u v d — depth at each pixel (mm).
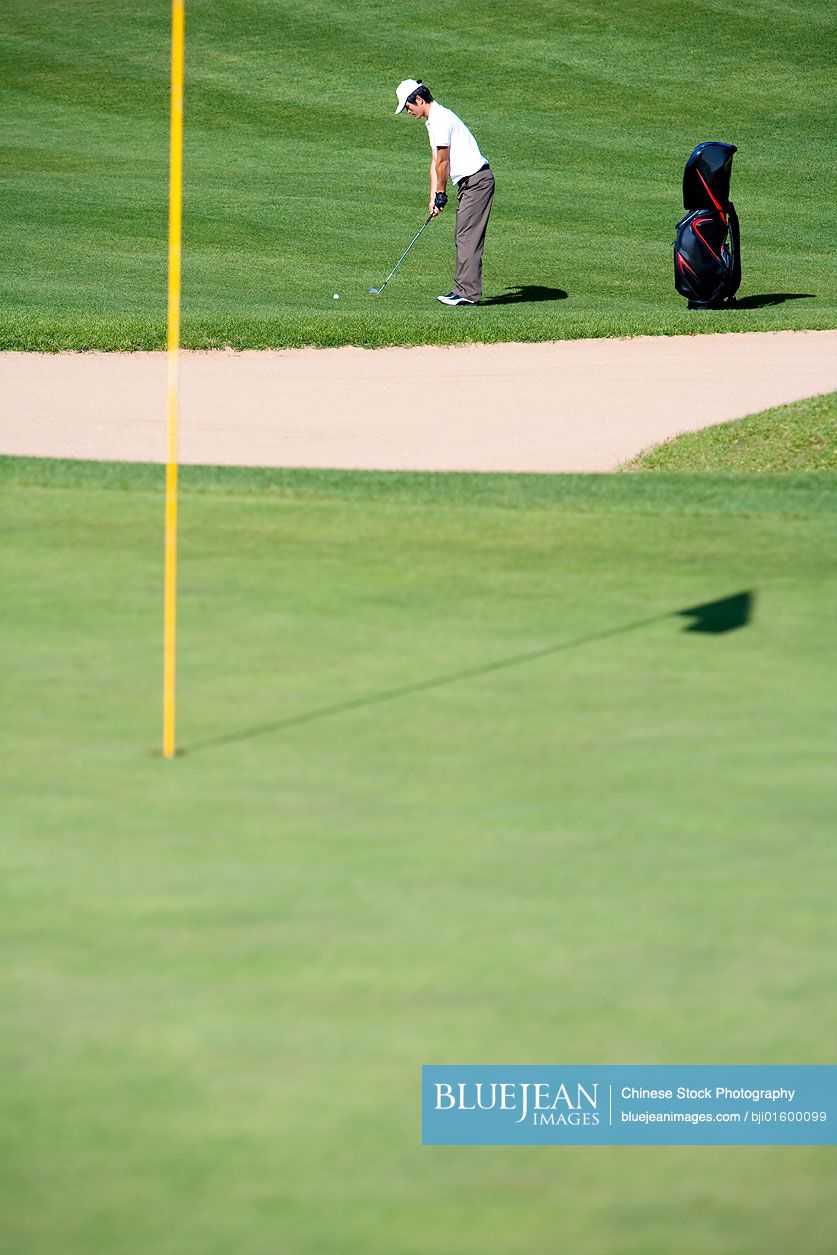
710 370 52562
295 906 13859
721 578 25562
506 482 33031
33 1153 10258
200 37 121375
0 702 19578
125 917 13648
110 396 48531
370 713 19234
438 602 24172
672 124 107438
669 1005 12109
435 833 15516
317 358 54406
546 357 55000
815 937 13234
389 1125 10578
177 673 20766
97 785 16859
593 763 17453
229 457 41656
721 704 19469
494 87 113312
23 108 106625
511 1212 9727
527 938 13219
